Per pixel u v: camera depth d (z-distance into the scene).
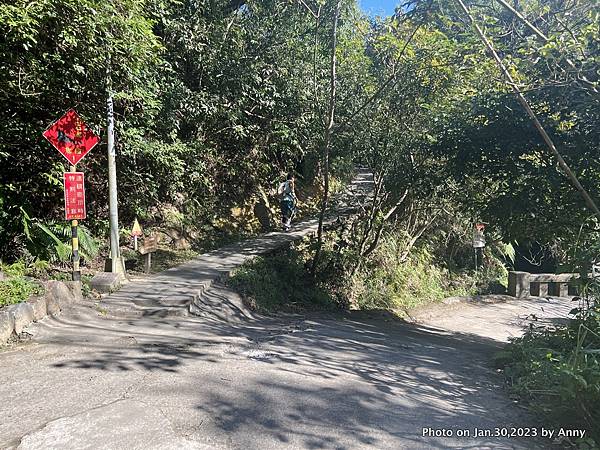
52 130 7.23
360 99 11.68
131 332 6.31
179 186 12.23
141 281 8.94
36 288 6.41
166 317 7.26
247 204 14.94
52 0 5.99
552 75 6.61
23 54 6.70
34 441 3.32
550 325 10.95
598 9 5.69
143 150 9.98
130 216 11.33
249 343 6.33
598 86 6.46
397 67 10.80
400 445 3.60
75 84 7.64
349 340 7.59
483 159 9.45
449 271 17.23
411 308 13.86
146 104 9.52
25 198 8.71
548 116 8.12
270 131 14.88
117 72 7.73
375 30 12.43
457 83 10.68
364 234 13.24
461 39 10.50
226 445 3.40
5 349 5.28
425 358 6.85
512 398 4.93
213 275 9.50
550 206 8.57
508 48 7.17
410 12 9.40
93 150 9.83
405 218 14.91
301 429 3.73
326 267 12.44
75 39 6.44
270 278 10.87
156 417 3.73
